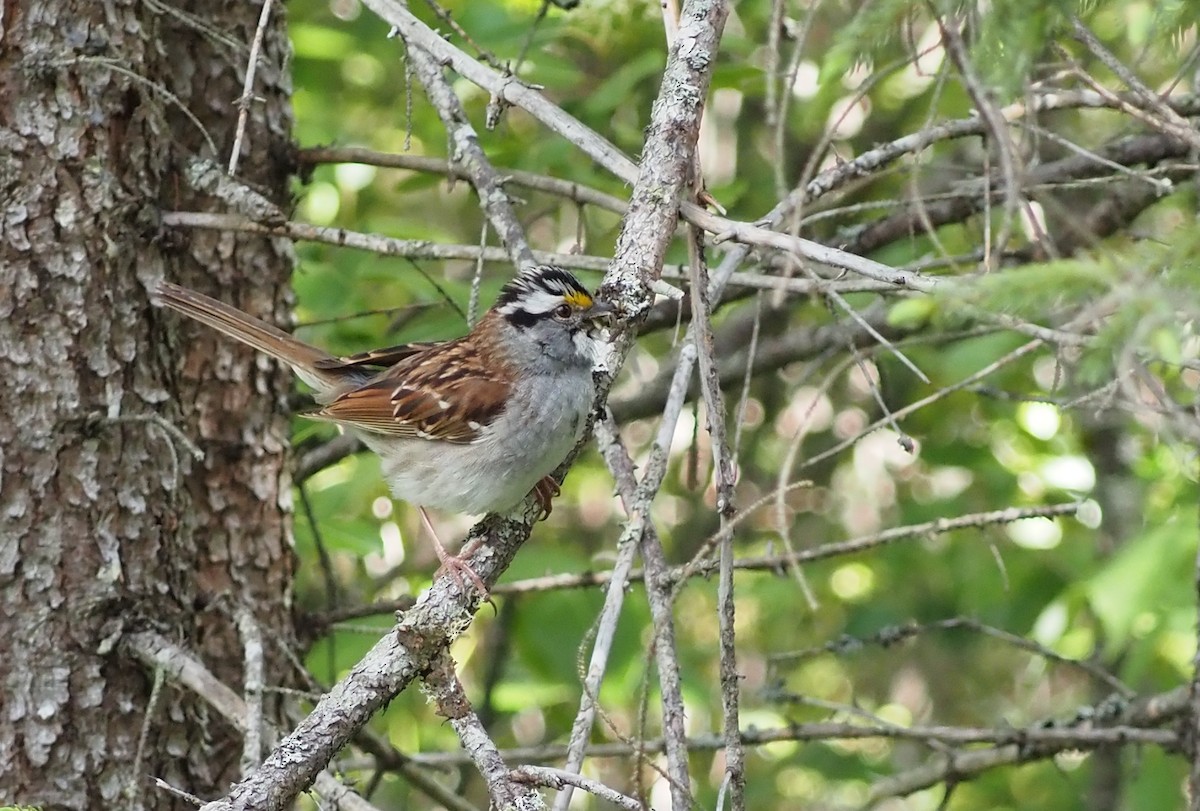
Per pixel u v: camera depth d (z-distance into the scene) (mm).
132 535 9492
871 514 20656
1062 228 12477
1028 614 16000
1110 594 9055
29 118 9234
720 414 7352
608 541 20344
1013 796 18609
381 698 7273
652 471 8055
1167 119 6918
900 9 5875
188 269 10500
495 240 15531
